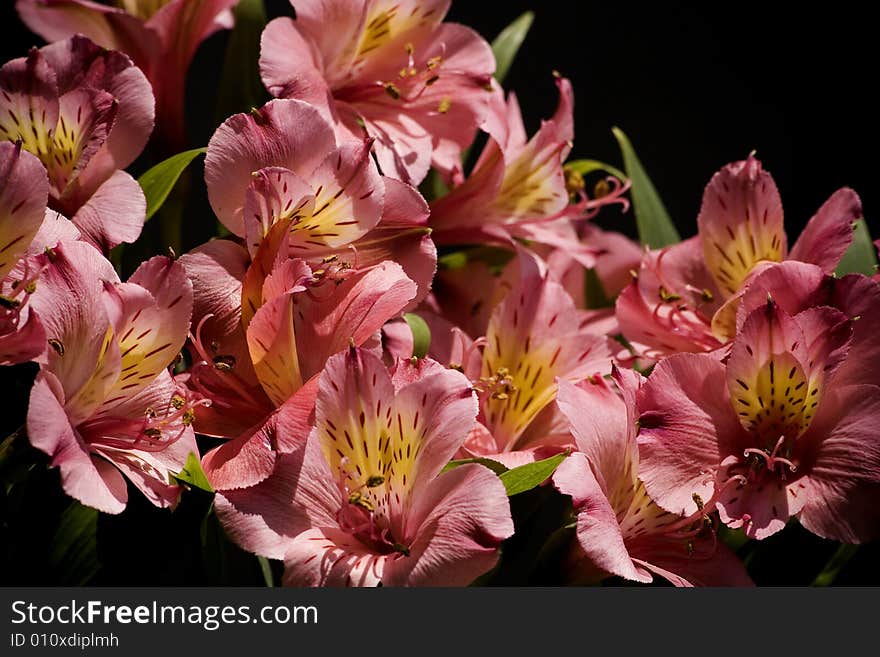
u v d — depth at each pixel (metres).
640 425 0.61
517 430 0.65
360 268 0.62
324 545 0.59
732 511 0.61
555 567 0.62
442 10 0.66
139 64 0.67
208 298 0.61
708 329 0.66
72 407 0.58
